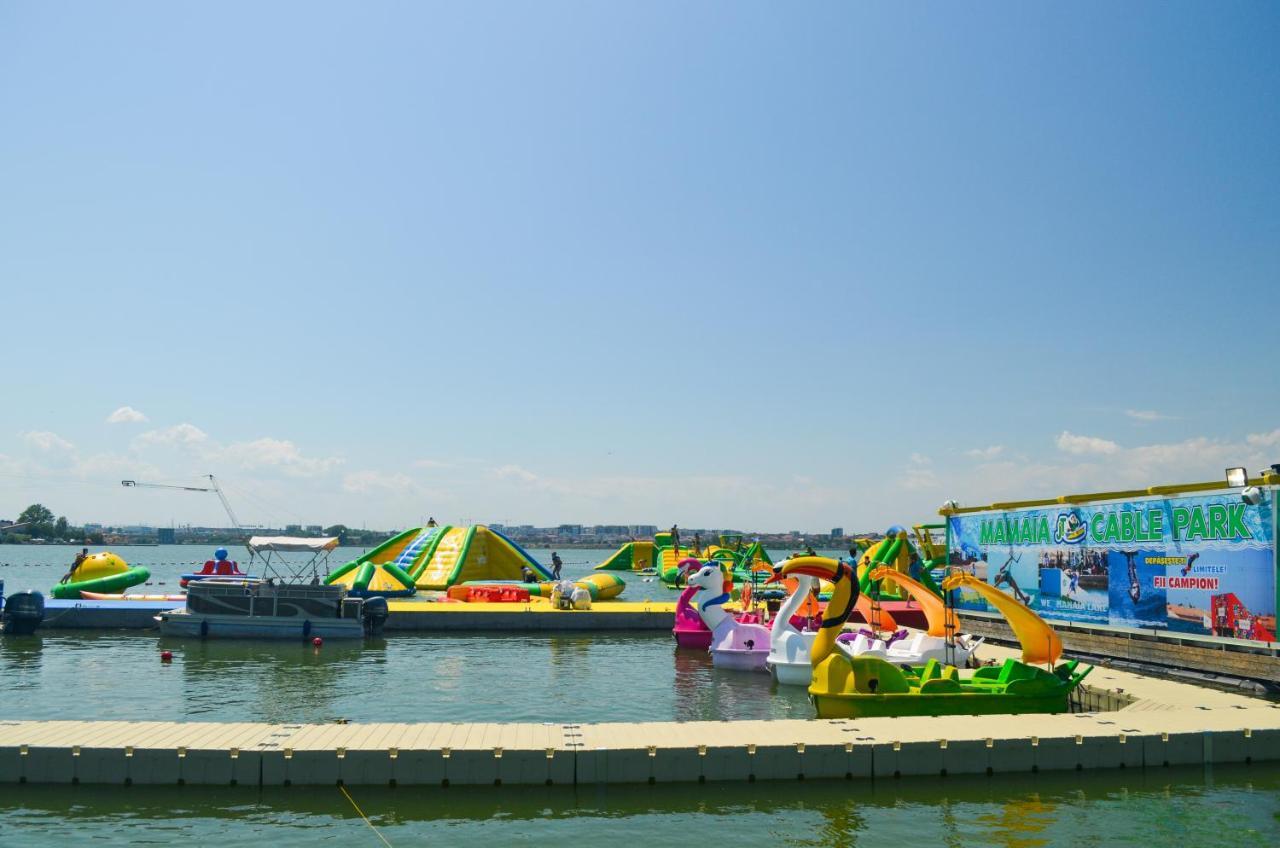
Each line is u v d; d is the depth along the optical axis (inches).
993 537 1386.6
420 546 2459.4
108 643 1390.3
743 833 538.3
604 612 1621.6
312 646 1371.8
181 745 602.2
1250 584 916.6
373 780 594.6
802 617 1288.1
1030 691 798.5
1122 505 1101.7
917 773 629.6
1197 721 703.7
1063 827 550.3
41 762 592.7
